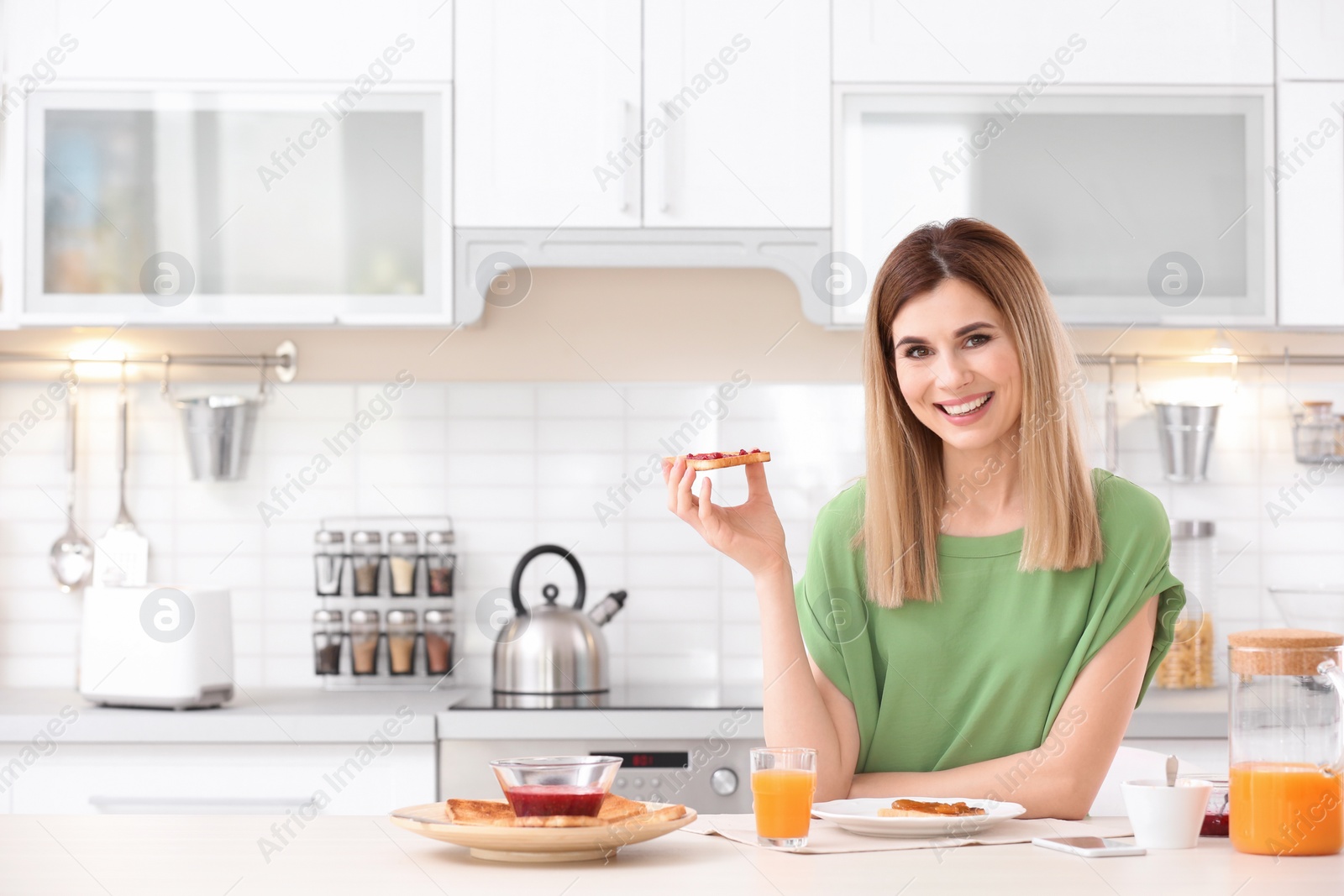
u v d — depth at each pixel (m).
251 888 0.87
